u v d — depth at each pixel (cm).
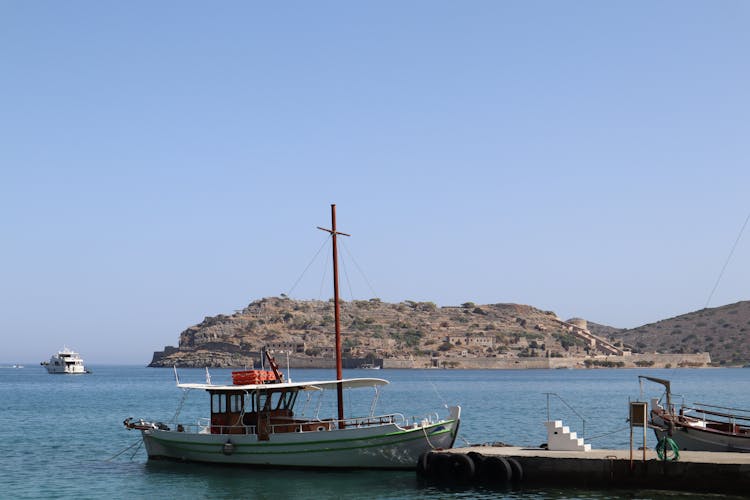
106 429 9038
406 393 19162
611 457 4531
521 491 4534
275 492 4725
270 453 5319
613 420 10238
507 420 10081
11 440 7775
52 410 12456
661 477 4334
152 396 17675
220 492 4778
